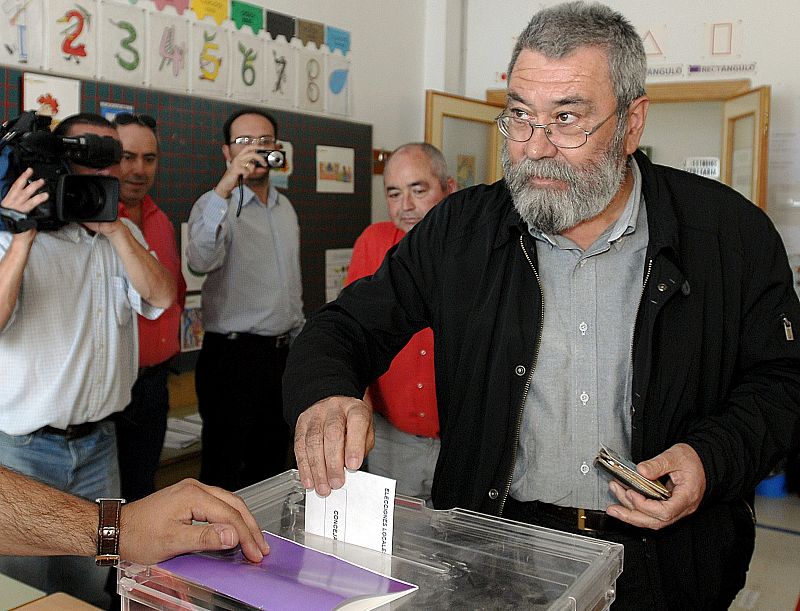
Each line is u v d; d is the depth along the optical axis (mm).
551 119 1176
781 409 1214
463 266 1348
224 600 714
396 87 4430
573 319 1288
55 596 1178
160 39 2936
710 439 1136
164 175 2949
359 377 1306
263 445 2965
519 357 1276
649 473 1045
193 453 2887
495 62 4816
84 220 1813
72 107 2598
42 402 1867
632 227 1283
